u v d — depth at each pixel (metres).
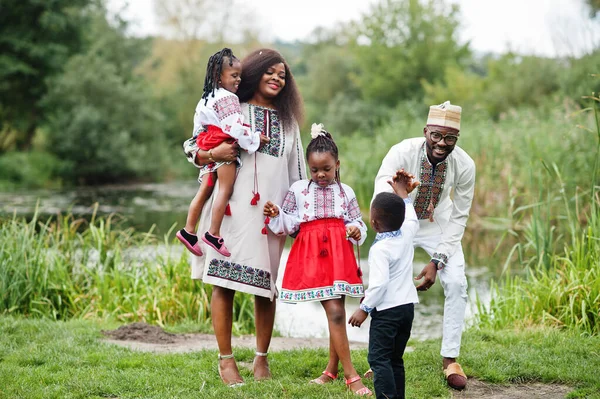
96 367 4.97
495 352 5.21
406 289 3.95
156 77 49.38
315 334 7.62
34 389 4.41
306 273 4.30
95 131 33.94
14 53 33.62
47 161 33.47
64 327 6.47
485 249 11.77
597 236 6.74
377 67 44.44
